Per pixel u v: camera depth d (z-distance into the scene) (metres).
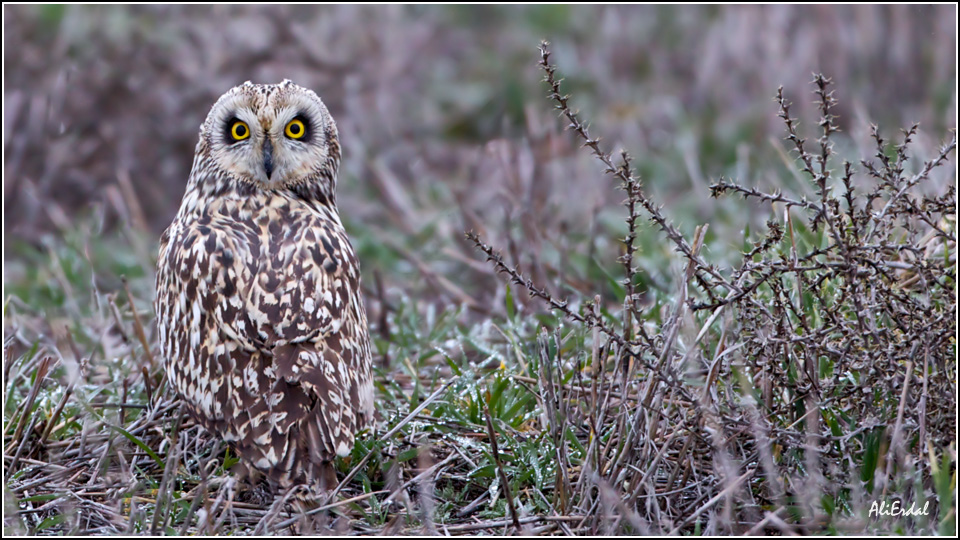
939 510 8.72
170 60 21.05
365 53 24.48
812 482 8.69
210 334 9.40
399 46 25.39
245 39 21.69
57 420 10.86
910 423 8.98
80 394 11.51
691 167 18.11
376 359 13.42
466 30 28.45
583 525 8.95
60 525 9.36
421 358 13.01
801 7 24.52
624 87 25.59
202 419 9.23
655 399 9.11
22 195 19.53
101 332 13.69
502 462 10.05
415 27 26.80
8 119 19.98
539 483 9.68
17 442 10.77
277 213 10.61
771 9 24.80
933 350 8.96
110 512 9.46
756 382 9.80
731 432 9.30
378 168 20.50
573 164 19.47
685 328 10.04
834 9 24.09
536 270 14.80
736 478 8.67
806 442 8.91
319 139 11.13
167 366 9.80
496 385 11.09
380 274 16.16
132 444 10.68
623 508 8.62
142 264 16.92
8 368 12.14
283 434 8.79
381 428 10.75
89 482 10.19
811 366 9.24
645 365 9.00
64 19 21.25
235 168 10.76
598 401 10.11
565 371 11.22
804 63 23.58
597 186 18.69
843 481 9.12
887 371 8.98
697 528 8.77
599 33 27.67
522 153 18.20
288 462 8.73
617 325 12.55
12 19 21.06
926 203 9.30
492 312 14.59
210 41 21.41
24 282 17.16
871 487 9.04
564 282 14.65
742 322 9.22
